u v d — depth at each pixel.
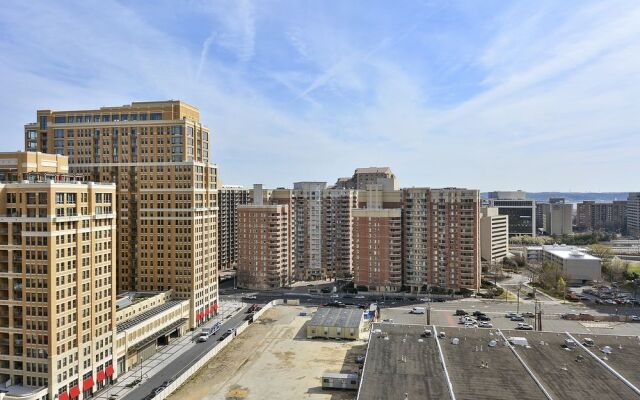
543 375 123.81
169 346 176.75
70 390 125.50
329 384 136.75
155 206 199.75
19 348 122.94
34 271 121.56
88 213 134.50
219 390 136.38
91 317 133.75
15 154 142.25
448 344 148.88
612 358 135.75
